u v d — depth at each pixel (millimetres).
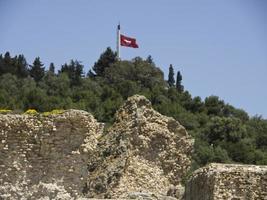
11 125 82938
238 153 180375
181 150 105250
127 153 101312
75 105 196125
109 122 188750
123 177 99312
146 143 103312
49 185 82625
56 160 83562
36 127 83562
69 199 82375
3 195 81188
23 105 190875
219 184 65500
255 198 65125
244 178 65625
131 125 103750
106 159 101938
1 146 82375
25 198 81688
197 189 70625
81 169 84000
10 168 82188
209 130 191250
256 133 198625
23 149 82938
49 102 195125
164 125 105250
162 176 103000
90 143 84750
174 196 92938
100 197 97938
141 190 98562
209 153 172750
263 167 66688
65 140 84125
